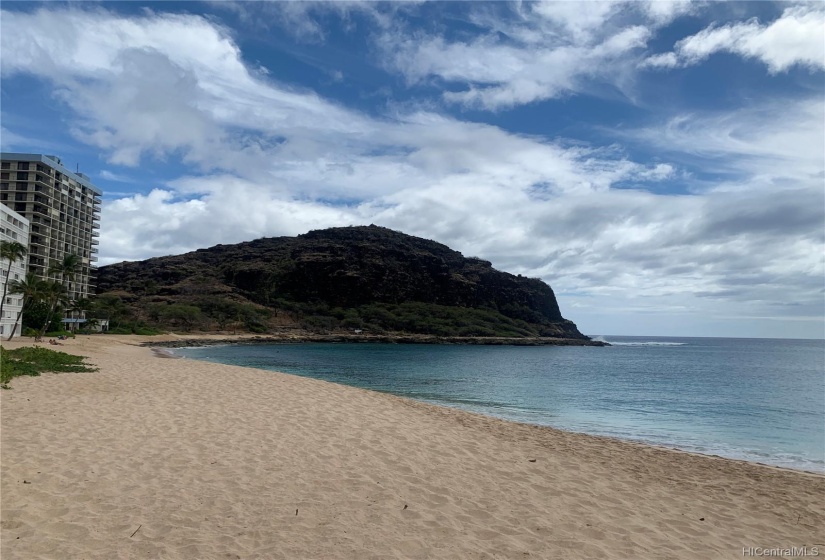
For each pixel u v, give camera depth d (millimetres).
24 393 14477
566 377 51531
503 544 6004
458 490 7918
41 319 70500
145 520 6062
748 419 24984
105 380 18844
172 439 9992
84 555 5074
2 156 93312
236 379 21656
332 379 42000
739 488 9742
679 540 6602
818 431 21547
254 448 9641
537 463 10094
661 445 17547
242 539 5691
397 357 82188
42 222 94938
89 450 8875
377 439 10977
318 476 8172
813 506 8695
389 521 6488
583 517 7156
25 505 6270
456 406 26750
